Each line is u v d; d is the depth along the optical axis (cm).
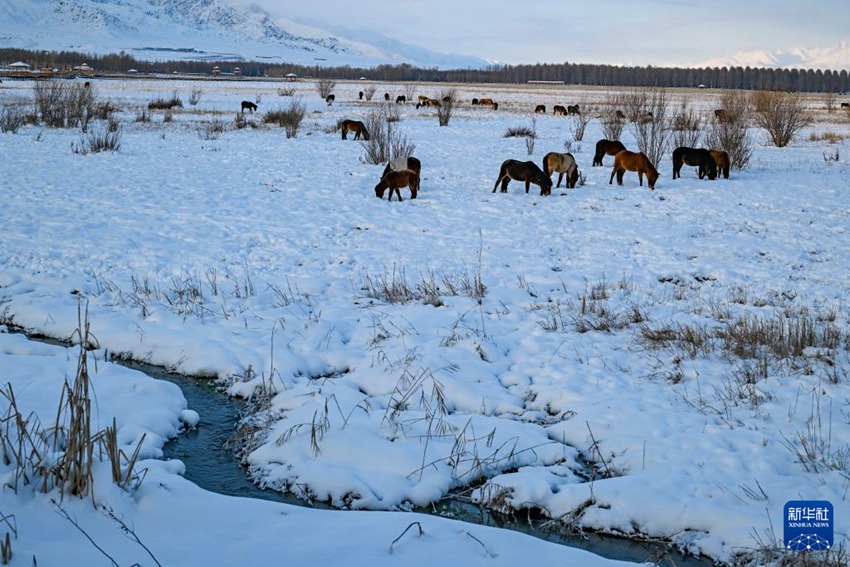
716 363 776
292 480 562
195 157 2147
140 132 2700
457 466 580
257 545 416
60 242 1212
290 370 766
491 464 585
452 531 454
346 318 920
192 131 2803
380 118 2659
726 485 539
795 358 775
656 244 1286
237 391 738
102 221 1359
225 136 2677
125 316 909
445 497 552
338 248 1241
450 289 1026
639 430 632
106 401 663
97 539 406
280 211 1491
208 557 397
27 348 793
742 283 1074
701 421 648
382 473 560
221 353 799
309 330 875
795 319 903
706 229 1394
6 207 1427
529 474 566
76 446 448
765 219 1473
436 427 636
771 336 817
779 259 1203
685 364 773
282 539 428
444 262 1167
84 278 1046
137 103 4356
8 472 466
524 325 903
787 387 709
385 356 789
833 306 959
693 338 826
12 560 371
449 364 767
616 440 619
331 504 536
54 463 468
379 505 527
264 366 775
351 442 599
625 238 1323
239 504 478
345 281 1074
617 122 2695
